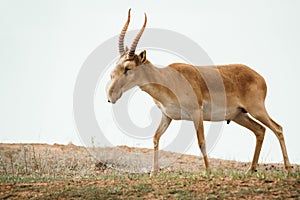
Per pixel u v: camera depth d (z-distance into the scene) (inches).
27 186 1182.3
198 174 1266.0
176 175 1250.6
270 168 1624.0
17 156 1763.0
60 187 1166.3
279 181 1140.5
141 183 1173.1
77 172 1595.7
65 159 1742.1
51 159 1738.4
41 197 1099.9
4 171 1594.5
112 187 1149.1
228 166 1704.0
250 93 1487.5
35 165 1667.1
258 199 1040.2
